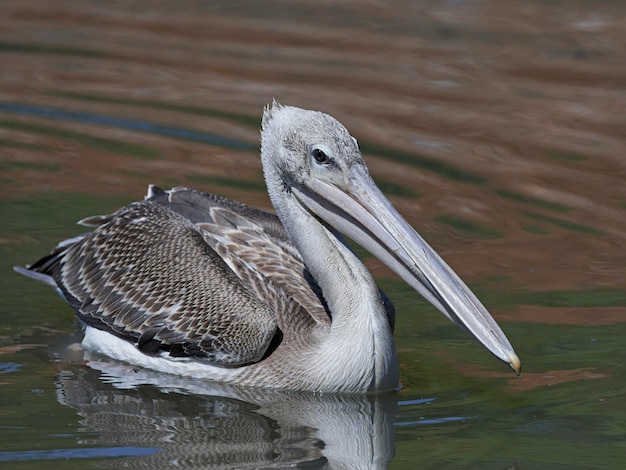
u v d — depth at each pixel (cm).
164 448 988
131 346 1198
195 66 2194
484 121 1942
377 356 1107
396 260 1066
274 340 1155
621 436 1012
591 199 1653
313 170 1103
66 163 1716
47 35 2350
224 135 1847
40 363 1188
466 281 1378
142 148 1783
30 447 980
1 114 1903
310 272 1145
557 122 1958
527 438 1011
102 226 1276
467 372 1172
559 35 2402
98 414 1063
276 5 2616
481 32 2420
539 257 1455
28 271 1316
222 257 1223
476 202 1625
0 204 1552
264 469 948
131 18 2506
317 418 1067
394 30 2452
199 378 1169
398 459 972
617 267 1430
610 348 1209
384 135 1850
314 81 2114
